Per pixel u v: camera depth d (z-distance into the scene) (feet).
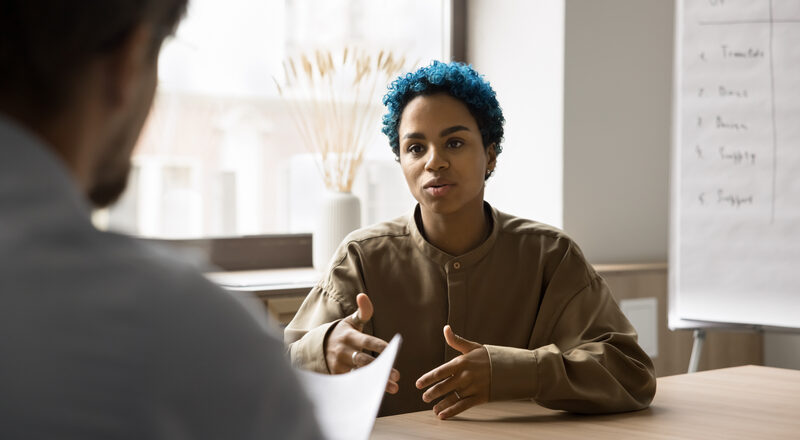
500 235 4.30
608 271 8.33
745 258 7.25
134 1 1.21
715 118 7.36
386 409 4.21
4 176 1.10
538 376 3.47
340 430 2.09
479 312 4.20
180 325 1.10
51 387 1.02
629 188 9.33
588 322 4.08
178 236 7.98
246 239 8.41
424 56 9.46
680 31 7.48
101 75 1.23
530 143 9.16
